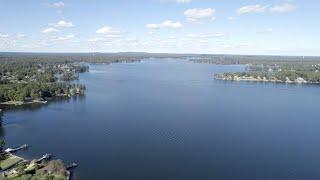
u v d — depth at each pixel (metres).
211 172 177.00
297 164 189.25
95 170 177.62
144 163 187.25
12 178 152.50
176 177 171.38
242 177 172.38
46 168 167.62
